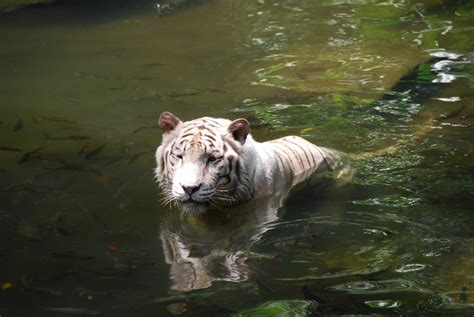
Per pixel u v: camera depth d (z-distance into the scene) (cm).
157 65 1728
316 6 2217
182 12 2238
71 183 1093
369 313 723
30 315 730
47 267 838
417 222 950
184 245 900
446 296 757
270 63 1716
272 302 746
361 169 1147
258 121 1352
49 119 1381
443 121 1322
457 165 1137
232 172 995
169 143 1025
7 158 1195
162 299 757
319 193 1074
